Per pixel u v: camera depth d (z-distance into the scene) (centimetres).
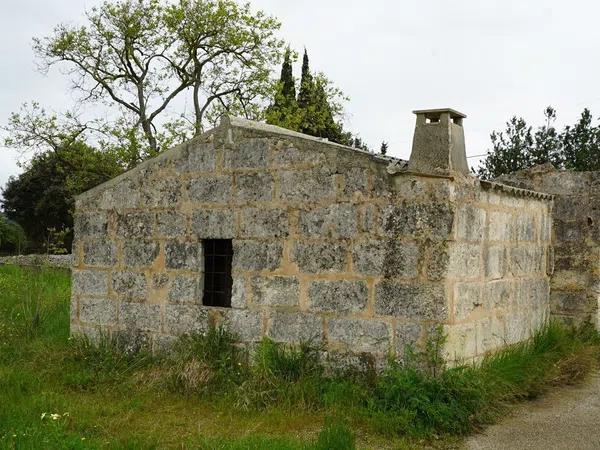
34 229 4222
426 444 700
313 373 864
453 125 823
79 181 3005
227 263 980
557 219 1256
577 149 2308
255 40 3061
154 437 704
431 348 797
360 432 726
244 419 775
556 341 1092
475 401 759
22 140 2978
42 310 1329
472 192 864
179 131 2869
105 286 1077
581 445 704
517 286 1031
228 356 923
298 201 906
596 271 1227
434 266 805
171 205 1018
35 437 660
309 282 891
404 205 828
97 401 852
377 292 841
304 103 3319
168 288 1012
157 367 949
